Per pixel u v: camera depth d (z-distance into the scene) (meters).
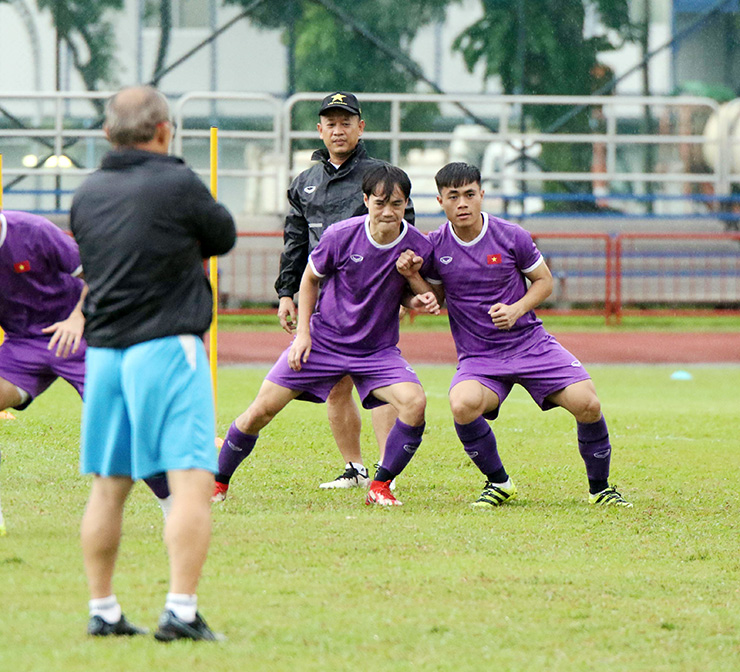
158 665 7.55
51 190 41.31
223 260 41.69
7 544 10.78
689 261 43.28
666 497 14.33
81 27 43.78
